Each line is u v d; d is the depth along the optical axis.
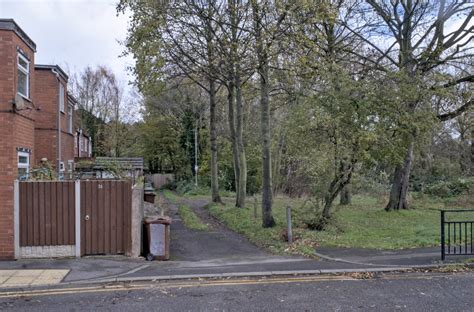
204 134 42.22
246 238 13.76
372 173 14.77
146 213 19.47
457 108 19.70
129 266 9.19
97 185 10.27
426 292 7.09
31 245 9.95
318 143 12.61
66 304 6.54
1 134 9.90
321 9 12.82
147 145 48.41
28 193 9.98
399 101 12.62
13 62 10.10
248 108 35.31
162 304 6.52
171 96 41.47
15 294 7.12
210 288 7.47
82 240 10.19
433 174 31.56
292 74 13.86
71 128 23.34
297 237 12.51
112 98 55.38
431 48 19.80
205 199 32.28
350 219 17.14
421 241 11.87
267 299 6.75
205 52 16.98
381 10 20.20
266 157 14.52
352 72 17.33
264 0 12.34
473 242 11.87
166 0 14.56
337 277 8.23
